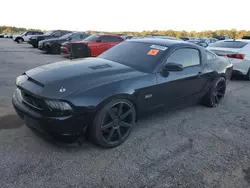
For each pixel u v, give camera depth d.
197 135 3.63
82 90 2.75
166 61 3.71
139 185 2.41
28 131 3.37
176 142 3.36
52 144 3.06
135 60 3.77
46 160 2.72
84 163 2.72
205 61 4.60
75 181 2.41
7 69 8.27
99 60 3.87
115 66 3.53
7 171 2.48
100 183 2.41
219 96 5.18
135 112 3.35
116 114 3.07
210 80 4.71
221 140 3.50
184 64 4.09
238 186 2.48
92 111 2.76
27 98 2.91
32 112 2.75
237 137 3.63
